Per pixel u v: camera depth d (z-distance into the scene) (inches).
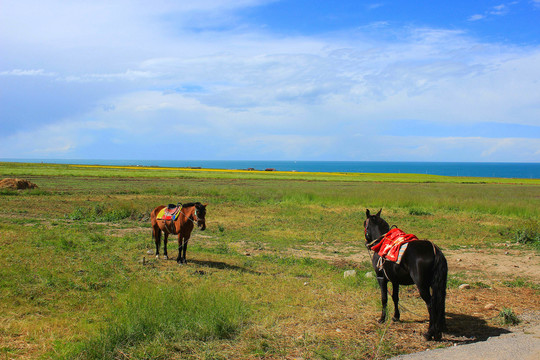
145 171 3115.2
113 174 2476.6
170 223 434.9
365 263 463.5
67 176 2228.1
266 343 222.2
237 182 2193.7
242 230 682.8
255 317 263.3
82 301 292.5
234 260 457.1
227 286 335.9
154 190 1362.0
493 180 3230.8
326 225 749.3
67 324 246.5
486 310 297.9
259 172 3848.4
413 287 359.9
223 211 927.7
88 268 380.5
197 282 349.7
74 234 565.0
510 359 202.2
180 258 433.4
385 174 3887.8
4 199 1051.9
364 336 238.8
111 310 264.2
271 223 763.4
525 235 615.5
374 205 1107.3
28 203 981.8
